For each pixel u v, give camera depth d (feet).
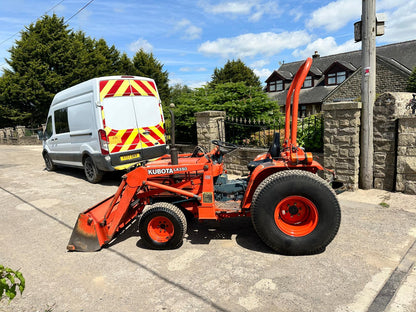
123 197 12.67
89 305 8.93
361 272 9.84
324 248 11.53
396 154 17.15
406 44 82.74
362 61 17.35
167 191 13.30
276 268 10.39
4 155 50.44
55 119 28.40
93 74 91.81
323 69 98.99
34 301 9.26
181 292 9.32
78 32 103.50
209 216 12.05
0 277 6.28
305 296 8.75
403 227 12.98
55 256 12.32
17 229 15.53
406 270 9.82
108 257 12.00
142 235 12.40
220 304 8.62
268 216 10.99
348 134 17.72
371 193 17.49
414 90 65.05
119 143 22.58
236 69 120.88
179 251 12.16
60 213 17.79
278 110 29.14
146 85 24.63
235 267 10.64
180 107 29.91
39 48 83.51
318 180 10.75
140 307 8.69
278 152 12.34
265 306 8.43
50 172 32.07
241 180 13.80
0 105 86.48
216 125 25.21
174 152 12.68
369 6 16.72
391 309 8.04
